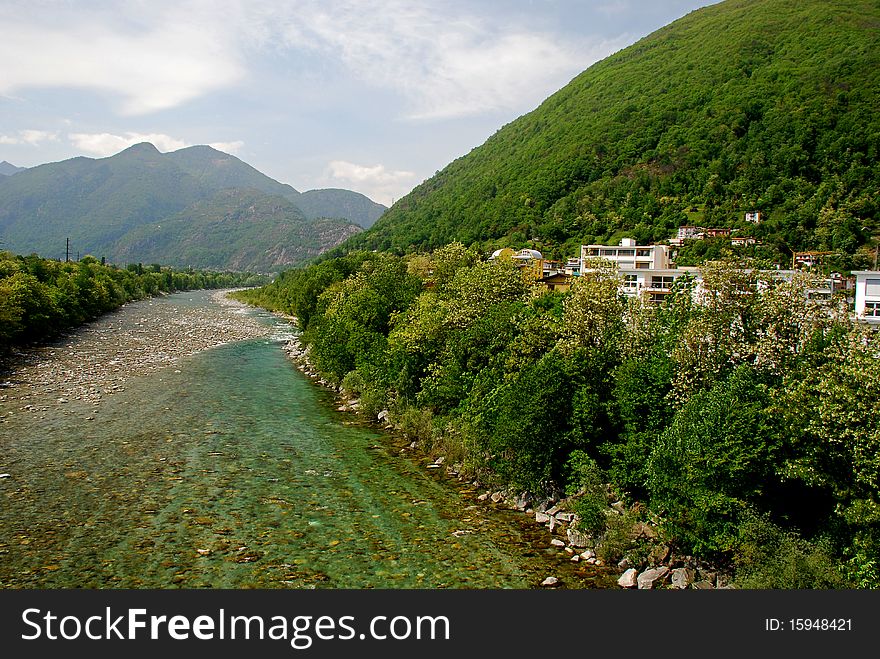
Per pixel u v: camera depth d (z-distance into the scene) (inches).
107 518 890.7
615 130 7500.0
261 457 1220.5
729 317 921.5
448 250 2664.9
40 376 1893.5
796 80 6569.9
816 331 859.4
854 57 6579.7
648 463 837.2
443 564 797.2
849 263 3474.4
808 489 770.2
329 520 926.4
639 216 5708.7
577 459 970.1
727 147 6210.6
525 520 954.1
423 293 2044.8
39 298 2662.4
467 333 1385.3
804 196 4953.3
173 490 1014.4
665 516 808.3
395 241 7524.6
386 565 789.9
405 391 1542.8
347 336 1982.0
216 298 7012.8
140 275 6919.3
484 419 1115.3
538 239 5905.5
